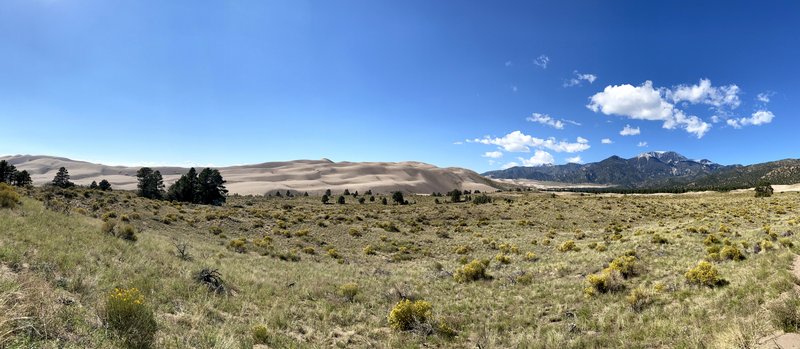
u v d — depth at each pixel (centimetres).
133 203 4384
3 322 479
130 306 678
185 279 1259
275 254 2631
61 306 680
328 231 4316
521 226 5009
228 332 892
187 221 3903
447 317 1226
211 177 7531
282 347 884
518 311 1307
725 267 1455
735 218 4103
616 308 1207
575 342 952
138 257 1415
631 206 6494
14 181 7344
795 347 626
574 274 1794
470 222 5600
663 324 970
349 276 2020
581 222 5203
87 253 1220
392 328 1148
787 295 893
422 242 3891
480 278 1870
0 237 1122
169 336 754
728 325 816
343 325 1162
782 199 5953
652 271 1580
